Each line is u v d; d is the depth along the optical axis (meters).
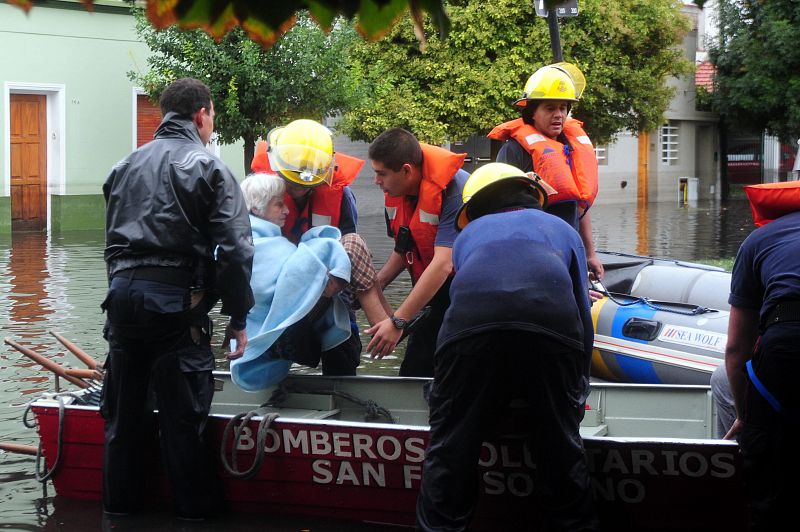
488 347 4.36
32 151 19.92
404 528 5.04
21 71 19.42
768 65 28.39
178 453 5.13
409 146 5.50
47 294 12.26
